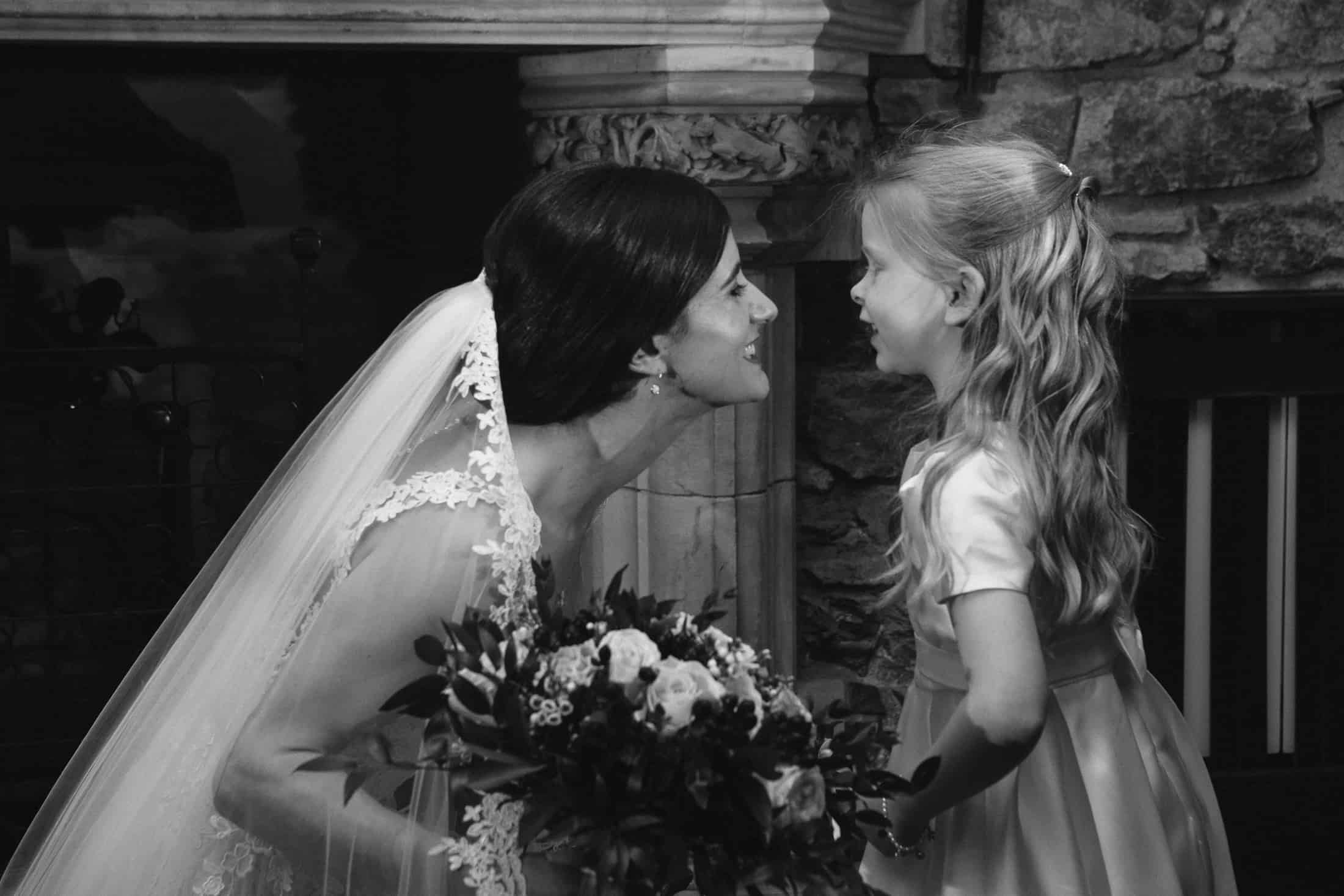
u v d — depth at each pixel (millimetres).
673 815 1312
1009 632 1589
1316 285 3057
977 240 1751
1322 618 3340
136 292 3090
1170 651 3330
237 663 1559
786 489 3023
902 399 3090
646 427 1628
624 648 1355
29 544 3123
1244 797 3330
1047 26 2949
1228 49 2961
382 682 1455
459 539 1451
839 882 1418
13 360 2992
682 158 2730
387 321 3209
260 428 3189
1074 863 1688
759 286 2910
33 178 2994
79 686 3170
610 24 2656
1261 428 3252
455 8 2643
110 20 2590
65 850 1637
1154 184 2992
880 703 1485
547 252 1572
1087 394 1729
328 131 3115
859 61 2838
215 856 1555
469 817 1430
